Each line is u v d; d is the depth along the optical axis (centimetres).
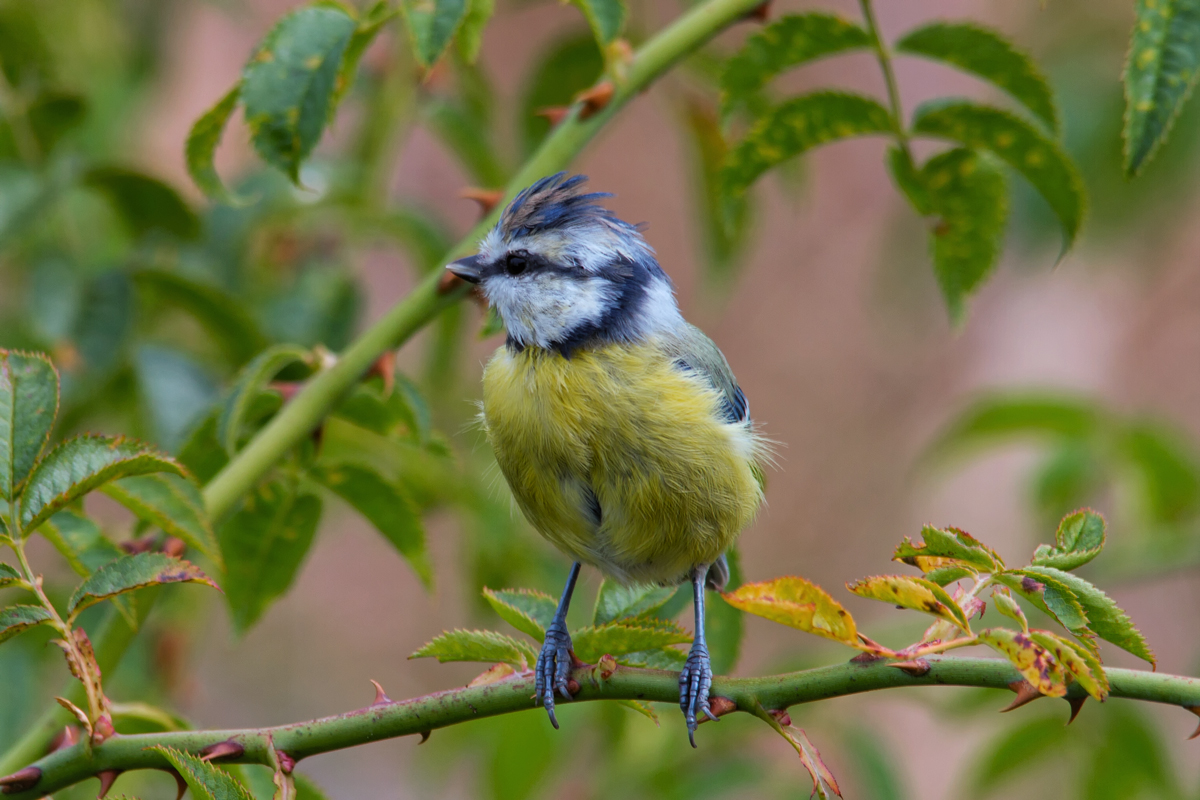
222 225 944
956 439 1095
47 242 928
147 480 575
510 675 507
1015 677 449
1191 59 508
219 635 1872
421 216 984
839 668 474
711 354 757
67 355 828
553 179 775
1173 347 1897
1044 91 684
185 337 1070
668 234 2209
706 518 691
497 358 742
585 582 943
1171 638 1822
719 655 725
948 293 753
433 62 556
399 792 1834
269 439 644
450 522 1788
